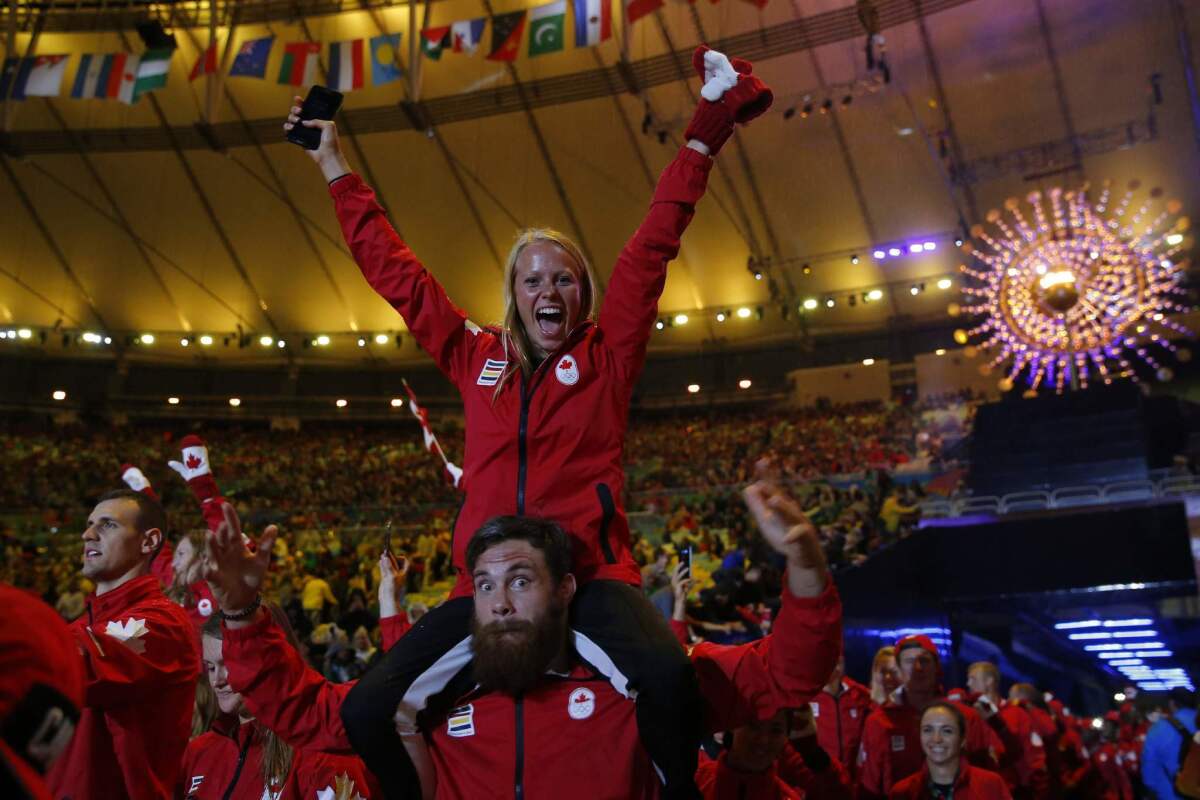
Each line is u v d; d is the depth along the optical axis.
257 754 3.81
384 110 27.70
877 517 21.27
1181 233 29.02
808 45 23.70
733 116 2.86
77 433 32.66
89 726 3.38
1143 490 19.06
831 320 34.28
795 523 2.37
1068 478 20.44
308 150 3.05
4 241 31.41
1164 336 29.50
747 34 23.83
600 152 29.75
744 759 3.95
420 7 27.28
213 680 3.69
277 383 36.31
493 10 27.28
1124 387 22.56
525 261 2.89
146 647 3.39
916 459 27.39
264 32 27.72
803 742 4.78
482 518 2.69
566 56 27.91
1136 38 26.00
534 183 30.61
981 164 28.59
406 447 33.75
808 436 30.50
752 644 2.64
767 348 35.50
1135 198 28.80
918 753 5.87
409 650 2.58
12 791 1.30
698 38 27.05
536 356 2.90
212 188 30.89
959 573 19.00
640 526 24.11
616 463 2.78
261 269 33.03
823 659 2.44
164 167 30.28
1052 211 29.50
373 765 2.53
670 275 33.75
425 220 31.55
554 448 2.71
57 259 32.09
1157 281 30.09
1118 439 20.89
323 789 3.64
